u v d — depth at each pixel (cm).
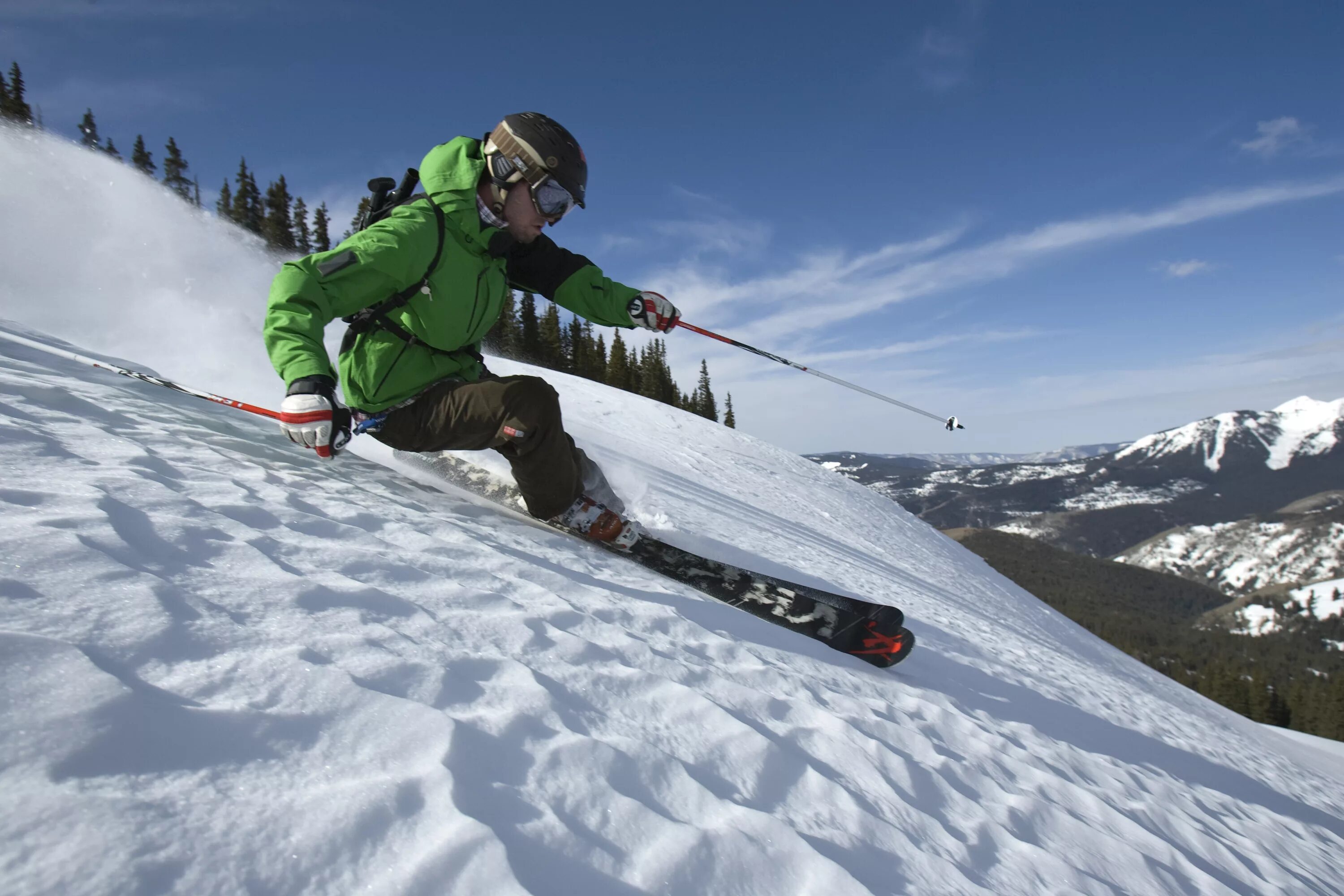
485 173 262
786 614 284
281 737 100
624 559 296
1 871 68
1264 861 240
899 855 140
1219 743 530
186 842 79
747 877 112
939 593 759
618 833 109
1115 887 168
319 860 84
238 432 278
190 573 135
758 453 1548
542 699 138
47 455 172
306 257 231
